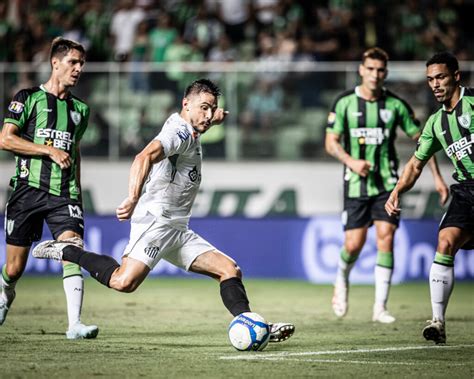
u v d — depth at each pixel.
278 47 47.91
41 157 21.09
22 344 20.23
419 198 42.66
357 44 48.25
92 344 20.38
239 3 52.44
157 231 19.23
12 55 49.25
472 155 20.11
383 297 26.97
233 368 16.97
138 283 19.31
